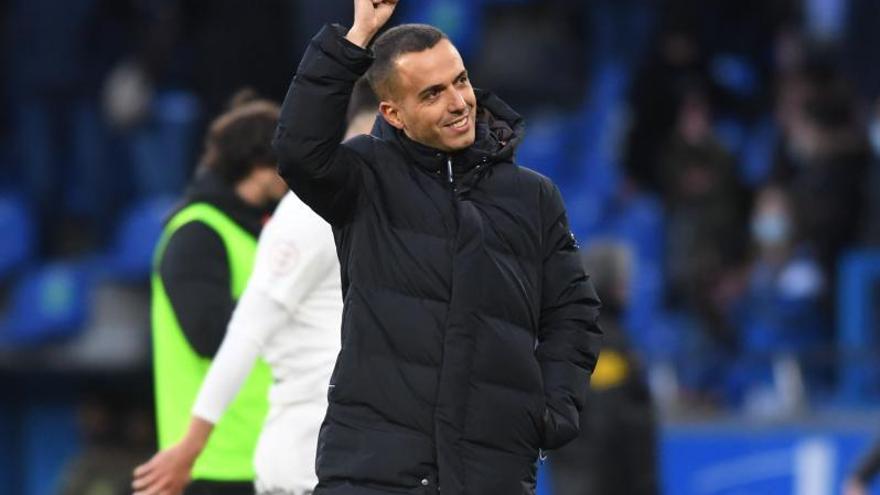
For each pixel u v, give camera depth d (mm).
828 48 39938
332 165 14836
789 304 35281
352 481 14742
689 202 37031
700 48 39531
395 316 14727
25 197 42375
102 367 38219
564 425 15141
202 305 19703
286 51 37969
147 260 38750
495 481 14711
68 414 39094
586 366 15492
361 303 14852
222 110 37500
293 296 17922
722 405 33812
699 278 36031
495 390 14758
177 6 41781
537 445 15062
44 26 42250
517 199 15133
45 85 42188
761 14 40562
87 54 42438
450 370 14625
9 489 39312
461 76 14914
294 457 18016
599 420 26688
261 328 18047
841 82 37281
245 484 19750
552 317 15438
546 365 15367
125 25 42688
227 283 19906
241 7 37531
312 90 14711
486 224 14930
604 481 26719
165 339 20094
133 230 39094
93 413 30625
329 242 17906
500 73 40312
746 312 35250
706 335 34906
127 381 38812
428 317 14703
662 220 37750
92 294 38844
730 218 36781
